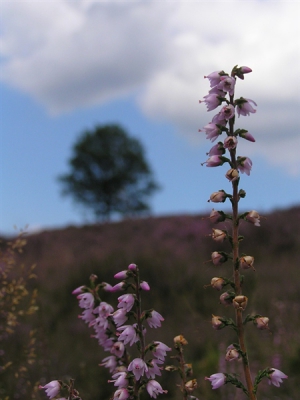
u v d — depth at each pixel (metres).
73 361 0.34
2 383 0.28
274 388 0.30
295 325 0.40
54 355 0.34
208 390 0.30
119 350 0.15
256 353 0.36
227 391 0.30
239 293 0.12
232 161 0.13
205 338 0.38
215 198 0.13
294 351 0.33
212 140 0.13
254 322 0.12
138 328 0.13
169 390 0.31
